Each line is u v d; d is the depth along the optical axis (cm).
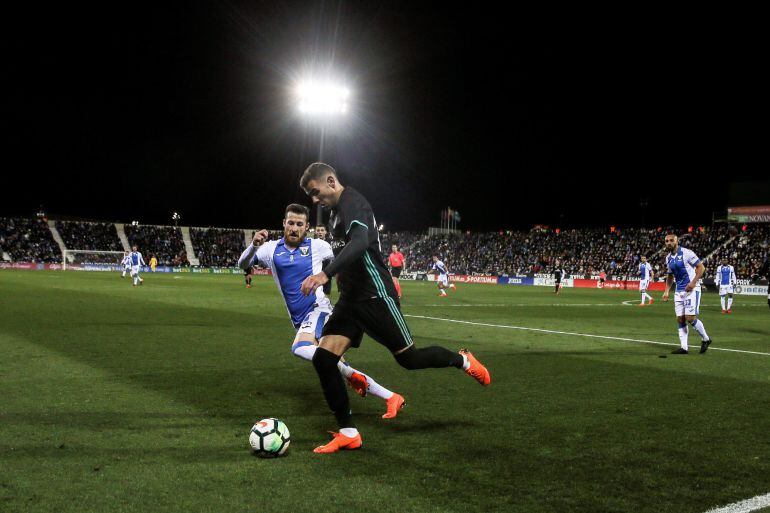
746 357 967
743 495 360
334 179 444
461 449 442
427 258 6016
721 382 734
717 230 4681
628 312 1969
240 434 472
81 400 575
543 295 2975
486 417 539
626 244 4959
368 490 359
